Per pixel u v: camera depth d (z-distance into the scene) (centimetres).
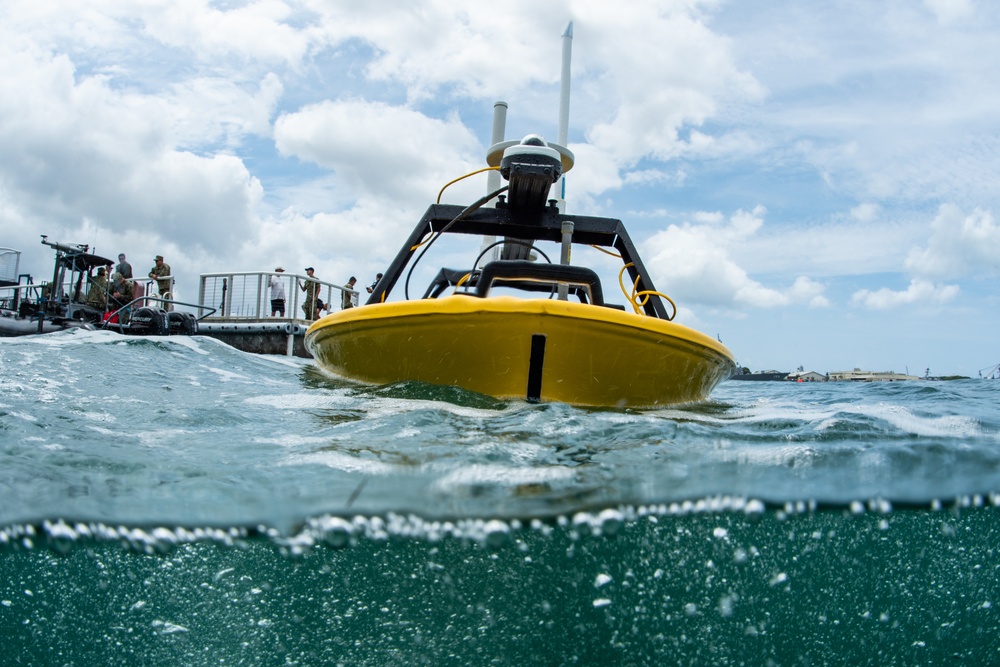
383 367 408
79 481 204
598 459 232
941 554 200
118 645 160
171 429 281
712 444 258
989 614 183
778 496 206
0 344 501
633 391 385
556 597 176
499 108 557
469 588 181
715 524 197
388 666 150
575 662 155
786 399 530
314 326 463
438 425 285
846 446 258
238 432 277
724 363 459
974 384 732
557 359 361
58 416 289
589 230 497
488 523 191
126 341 580
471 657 157
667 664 159
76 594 181
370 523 186
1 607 172
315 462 225
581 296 523
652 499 203
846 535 199
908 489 214
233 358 592
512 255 521
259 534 185
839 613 178
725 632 168
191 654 156
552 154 451
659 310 486
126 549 180
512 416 312
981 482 223
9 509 179
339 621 164
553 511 194
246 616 167
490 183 545
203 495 193
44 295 1478
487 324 354
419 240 501
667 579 181
